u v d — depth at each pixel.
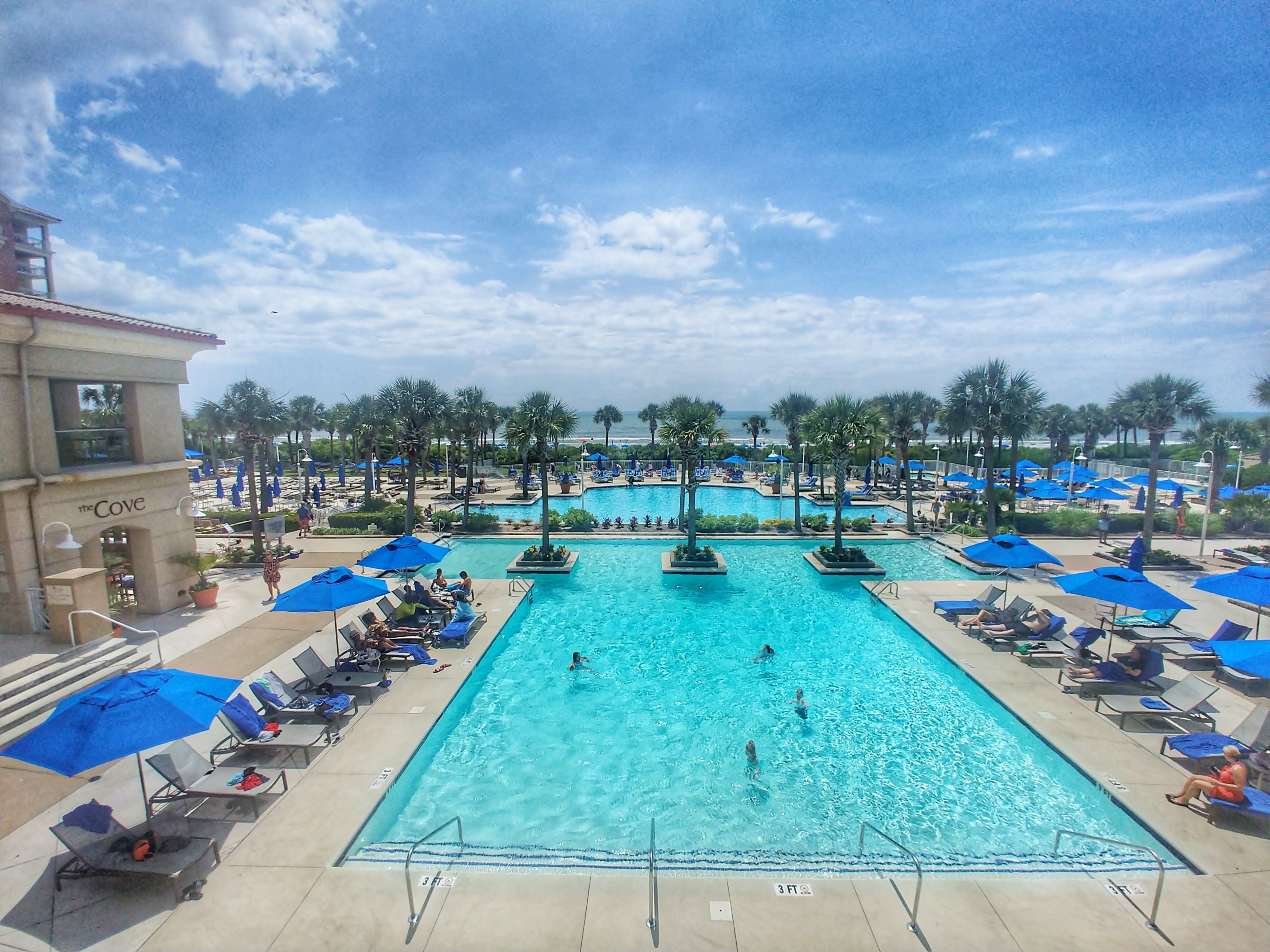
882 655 16.31
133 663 13.79
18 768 9.95
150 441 17.83
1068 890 7.53
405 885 7.55
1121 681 12.89
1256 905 7.27
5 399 13.78
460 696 13.22
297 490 50.62
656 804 10.10
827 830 9.45
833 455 25.36
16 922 6.90
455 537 31.83
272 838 8.30
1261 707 11.65
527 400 25.45
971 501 37.28
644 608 20.23
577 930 6.83
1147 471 47.19
